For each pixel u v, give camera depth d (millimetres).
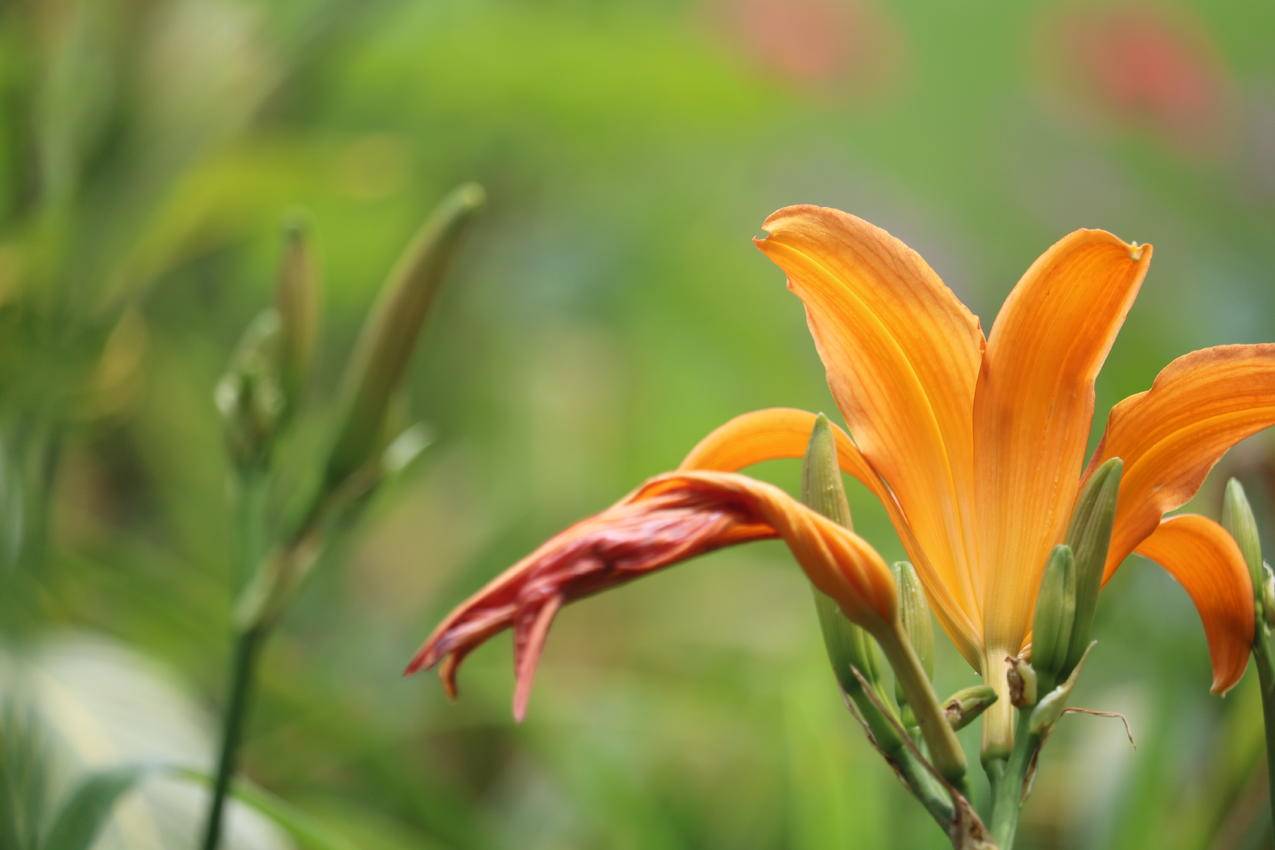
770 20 2385
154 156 1321
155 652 1389
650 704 1399
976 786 1007
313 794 1309
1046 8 2557
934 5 2807
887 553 1722
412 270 929
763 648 1632
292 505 941
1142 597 1348
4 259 1195
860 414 764
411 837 1247
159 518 1740
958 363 759
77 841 869
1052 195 2408
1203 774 1085
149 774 888
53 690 1058
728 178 2500
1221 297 1917
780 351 2182
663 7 2303
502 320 2197
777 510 733
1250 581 778
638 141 2156
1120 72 2350
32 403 1092
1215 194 2281
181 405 1717
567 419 2084
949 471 763
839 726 1196
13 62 1277
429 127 1942
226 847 981
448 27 1758
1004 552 757
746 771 1410
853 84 2420
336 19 1432
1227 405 753
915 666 737
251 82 1389
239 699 924
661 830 1202
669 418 2062
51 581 1199
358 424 934
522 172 2195
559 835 1347
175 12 1358
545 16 1797
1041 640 745
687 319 2232
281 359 947
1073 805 1233
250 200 1447
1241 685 1004
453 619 737
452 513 1973
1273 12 2572
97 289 1249
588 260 2281
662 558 737
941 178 2645
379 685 1577
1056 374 754
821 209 756
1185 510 1158
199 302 1854
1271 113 2262
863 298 758
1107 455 758
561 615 1837
